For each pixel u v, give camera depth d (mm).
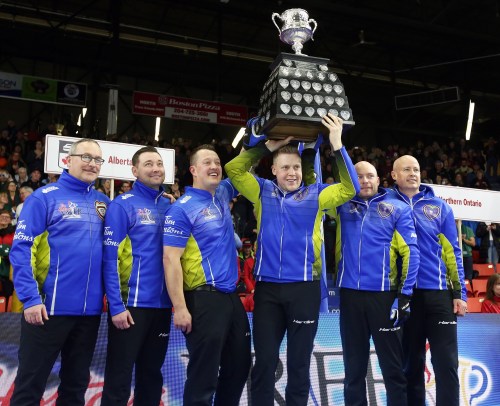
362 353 3500
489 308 5789
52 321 2945
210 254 3152
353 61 19516
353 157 15906
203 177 3281
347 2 15633
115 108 13312
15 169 11305
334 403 4289
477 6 15484
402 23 14367
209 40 17812
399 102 17812
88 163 3199
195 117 15859
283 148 3365
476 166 15734
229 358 3143
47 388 3693
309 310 3143
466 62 18672
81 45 17062
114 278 3096
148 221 3281
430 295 3752
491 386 4828
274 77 3131
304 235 3236
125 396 3059
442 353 3658
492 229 10266
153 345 3213
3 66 17625
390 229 3574
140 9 15812
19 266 2885
